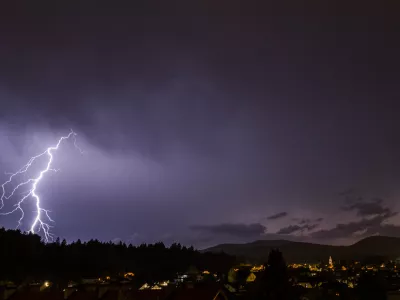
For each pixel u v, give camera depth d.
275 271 55.41
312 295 77.56
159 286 123.44
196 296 59.84
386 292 74.31
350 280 117.06
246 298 61.78
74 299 64.69
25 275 143.50
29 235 183.00
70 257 183.75
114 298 64.00
